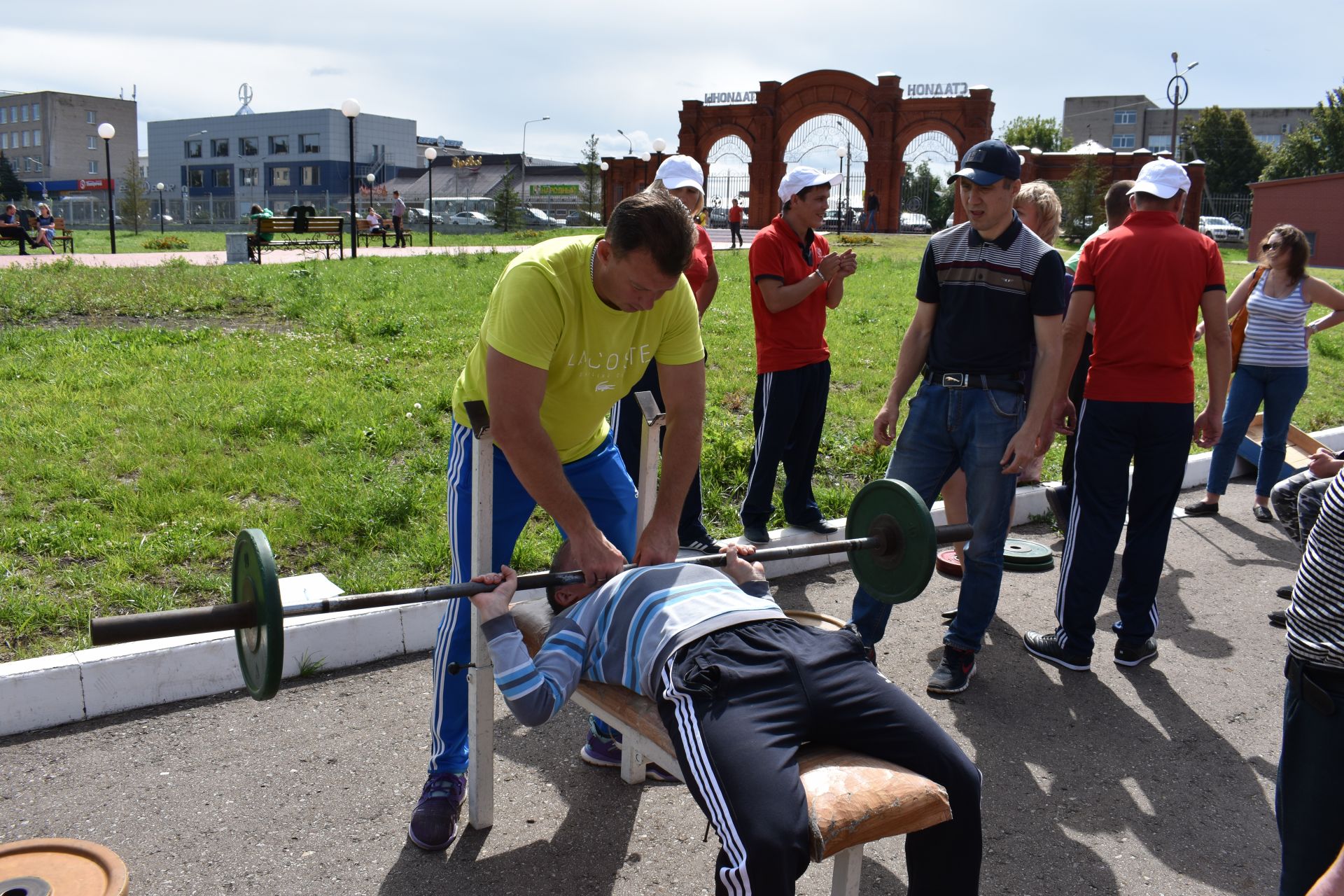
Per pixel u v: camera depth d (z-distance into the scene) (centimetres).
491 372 279
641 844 323
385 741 375
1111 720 418
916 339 446
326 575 481
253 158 8038
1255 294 684
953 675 438
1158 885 313
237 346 928
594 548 292
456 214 5272
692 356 318
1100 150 3806
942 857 254
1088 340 585
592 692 291
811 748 259
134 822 319
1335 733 229
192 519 522
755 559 318
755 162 4459
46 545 483
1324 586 230
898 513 318
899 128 4253
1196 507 719
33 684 366
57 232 3738
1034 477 697
